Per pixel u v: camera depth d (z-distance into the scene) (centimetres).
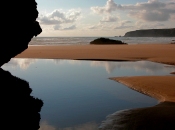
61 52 4953
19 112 1189
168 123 982
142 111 1147
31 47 6912
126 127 961
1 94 1474
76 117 1124
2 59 1873
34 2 1986
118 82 1964
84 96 1527
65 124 1037
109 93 1602
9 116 1120
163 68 2744
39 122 1062
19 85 1777
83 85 1872
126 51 5059
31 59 3847
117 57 3881
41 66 3038
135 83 1828
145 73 2402
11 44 1831
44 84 1912
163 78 1970
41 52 4988
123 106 1295
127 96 1516
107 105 1319
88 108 1264
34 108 1270
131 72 2488
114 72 2511
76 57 3962
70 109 1251
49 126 1017
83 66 3003
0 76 1881
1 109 1216
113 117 1089
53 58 3919
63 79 2142
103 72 2528
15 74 2397
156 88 1628
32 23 2027
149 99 1440
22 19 1847
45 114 1173
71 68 2844
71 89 1736
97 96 1528
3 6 1622
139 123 994
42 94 1589
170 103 1283
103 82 1980
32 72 2552
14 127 991
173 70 2578
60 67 2933
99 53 4628
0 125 1002
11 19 1719
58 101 1416
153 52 4709
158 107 1209
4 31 1678
